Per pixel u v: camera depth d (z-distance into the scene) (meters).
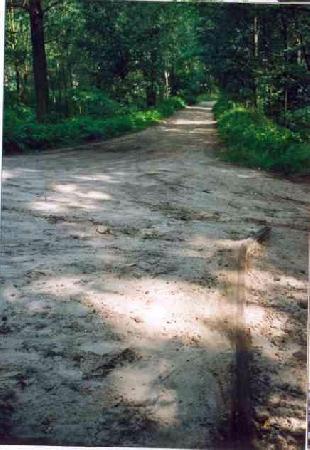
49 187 8.63
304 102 13.68
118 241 6.08
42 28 16.44
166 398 3.38
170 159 12.14
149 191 8.77
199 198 8.47
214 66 18.39
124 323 4.19
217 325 4.22
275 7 13.18
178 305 4.52
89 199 8.00
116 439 3.04
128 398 3.37
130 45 22.67
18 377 3.48
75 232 6.31
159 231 6.55
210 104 35.41
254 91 16.89
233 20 15.40
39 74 16.25
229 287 4.90
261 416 3.28
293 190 9.34
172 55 25.55
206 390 3.46
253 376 3.63
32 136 13.31
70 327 4.09
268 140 12.12
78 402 3.31
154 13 21.91
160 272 5.18
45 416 3.18
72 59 21.45
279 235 6.64
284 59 13.92
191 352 3.86
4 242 5.79
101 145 14.55
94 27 21.45
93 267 5.21
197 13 17.39
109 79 23.02
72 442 2.98
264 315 4.48
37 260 5.30
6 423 3.10
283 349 3.99
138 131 18.36
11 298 4.47
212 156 12.66
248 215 7.57
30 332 3.99
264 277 5.25
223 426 3.19
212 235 6.48
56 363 3.65
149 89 26.23
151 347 3.90
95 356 3.75
